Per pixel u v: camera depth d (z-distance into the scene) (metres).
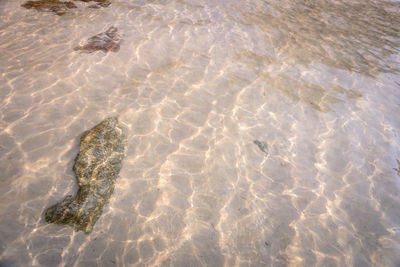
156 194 1.24
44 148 1.30
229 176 1.33
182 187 1.27
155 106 1.53
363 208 1.29
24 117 1.39
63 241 1.09
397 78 1.96
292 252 1.16
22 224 1.11
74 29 1.90
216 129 1.48
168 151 1.37
